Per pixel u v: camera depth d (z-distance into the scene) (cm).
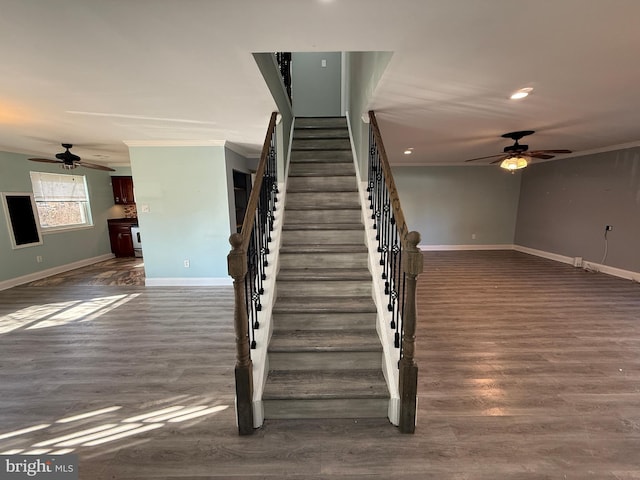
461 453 167
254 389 187
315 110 604
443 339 295
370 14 137
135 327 332
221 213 466
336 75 595
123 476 157
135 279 529
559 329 315
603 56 181
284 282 258
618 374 237
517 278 503
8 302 414
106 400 214
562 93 245
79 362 262
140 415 199
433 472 157
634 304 384
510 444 173
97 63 184
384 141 454
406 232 166
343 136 427
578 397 212
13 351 282
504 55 179
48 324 342
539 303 389
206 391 223
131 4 127
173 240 474
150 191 461
